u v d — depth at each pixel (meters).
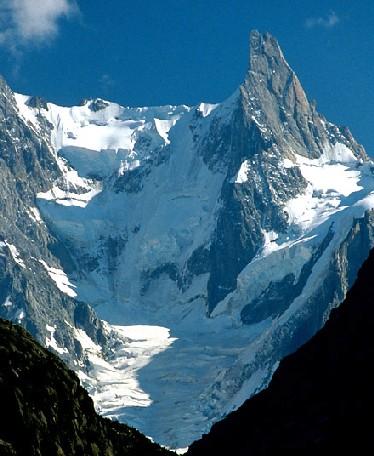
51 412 191.88
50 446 189.25
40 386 193.00
